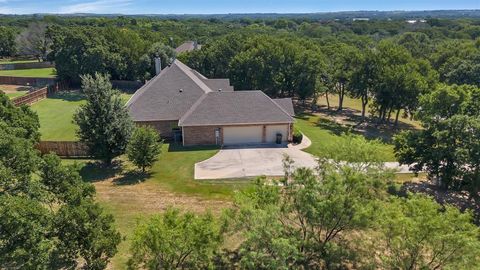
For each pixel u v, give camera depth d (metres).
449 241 12.85
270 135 36.38
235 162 31.02
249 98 37.00
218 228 14.86
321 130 43.00
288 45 55.00
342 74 50.91
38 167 15.80
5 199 12.21
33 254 12.42
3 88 65.56
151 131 28.81
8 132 18.86
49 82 68.69
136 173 29.00
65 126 41.38
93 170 29.69
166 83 39.34
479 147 23.17
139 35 85.31
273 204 14.88
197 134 35.34
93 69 62.53
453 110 25.83
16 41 101.75
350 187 14.81
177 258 14.30
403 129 46.00
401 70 43.75
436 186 27.67
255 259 13.31
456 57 63.09
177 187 26.27
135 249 14.02
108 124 28.73
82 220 14.24
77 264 16.31
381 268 15.41
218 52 62.69
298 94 55.03
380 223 14.48
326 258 15.27
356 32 162.75
